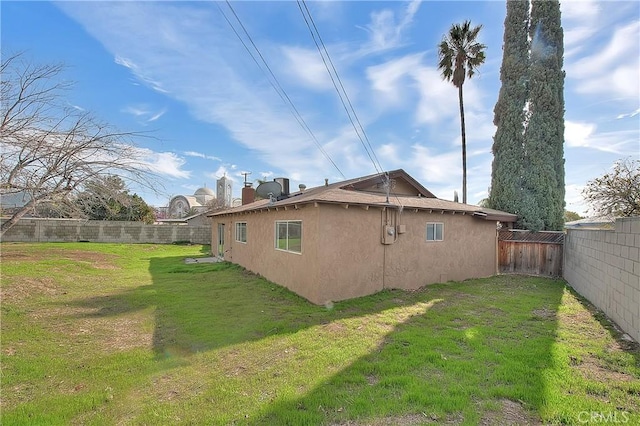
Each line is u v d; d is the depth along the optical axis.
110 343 4.60
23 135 5.60
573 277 8.72
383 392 3.14
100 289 8.18
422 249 8.86
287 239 8.37
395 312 6.14
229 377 3.54
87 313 6.04
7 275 8.23
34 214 7.12
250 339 4.70
